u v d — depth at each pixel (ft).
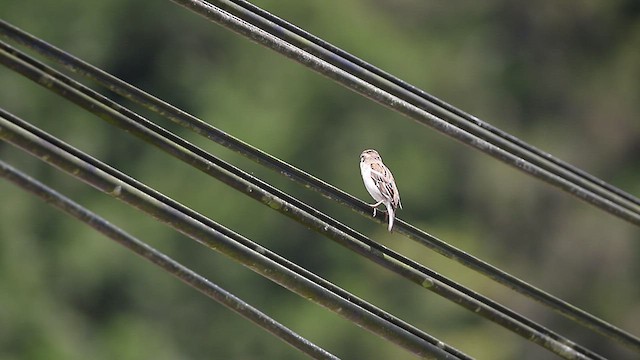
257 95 122.11
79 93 29.78
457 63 138.31
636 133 140.87
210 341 105.19
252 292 107.14
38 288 102.27
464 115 35.35
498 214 126.41
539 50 143.13
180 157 30.50
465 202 125.59
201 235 29.30
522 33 143.43
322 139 120.78
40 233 105.50
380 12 138.62
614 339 34.40
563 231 126.82
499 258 125.18
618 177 138.82
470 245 121.49
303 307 106.01
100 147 114.93
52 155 28.02
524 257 126.31
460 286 32.71
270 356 105.91
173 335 104.73
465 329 112.27
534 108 140.87
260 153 32.86
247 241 29.81
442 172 125.18
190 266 107.34
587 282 126.82
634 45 143.95
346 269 111.75
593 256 127.13
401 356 102.99
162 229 107.24
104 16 123.85
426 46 137.80
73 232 105.60
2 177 26.96
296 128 120.16
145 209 28.86
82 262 104.53
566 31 144.25
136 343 102.27
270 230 111.24
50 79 29.45
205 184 111.96
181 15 124.36
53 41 122.72
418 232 34.30
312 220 31.53
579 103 141.59
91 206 108.58
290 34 33.65
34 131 28.12
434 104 35.06
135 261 105.91
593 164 139.23
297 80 122.42
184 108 123.85
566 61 143.33
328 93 122.01
